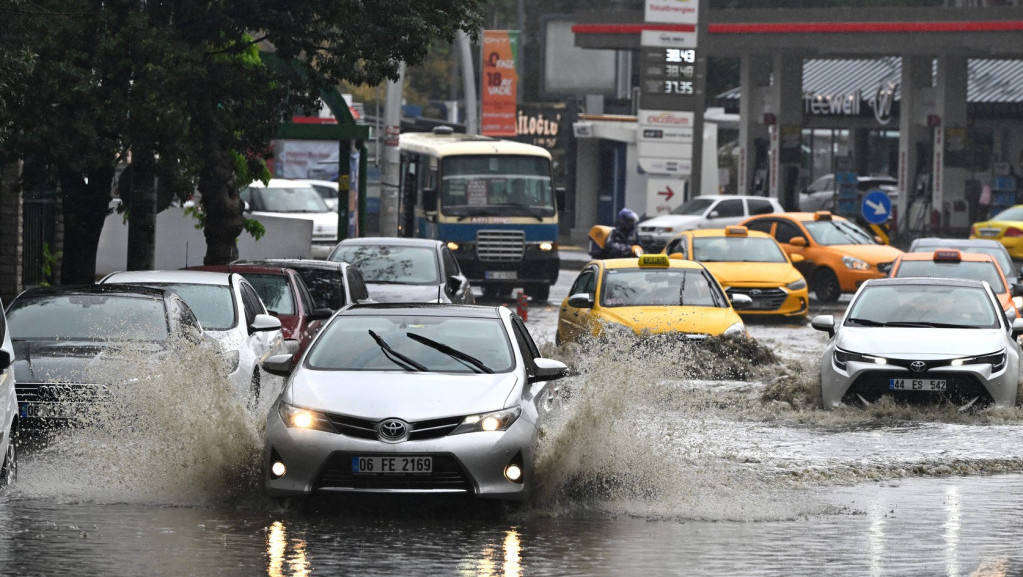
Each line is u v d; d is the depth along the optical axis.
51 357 38.97
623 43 153.25
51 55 55.66
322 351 34.00
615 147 194.88
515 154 109.06
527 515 31.44
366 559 26.64
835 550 28.00
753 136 161.62
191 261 106.25
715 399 51.56
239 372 43.44
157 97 57.81
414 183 117.25
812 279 105.62
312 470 30.33
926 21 140.62
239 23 62.94
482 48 161.12
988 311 52.47
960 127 151.38
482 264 107.81
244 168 75.94
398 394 31.17
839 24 143.75
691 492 34.47
